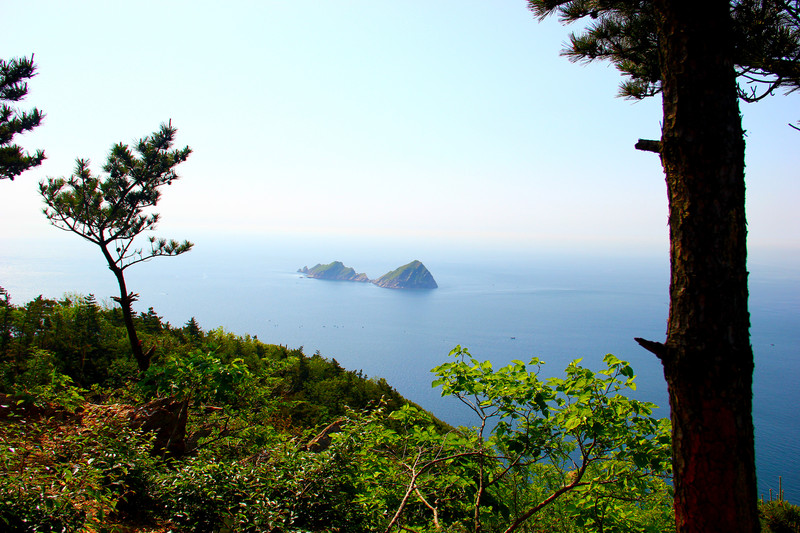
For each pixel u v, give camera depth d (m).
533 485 5.73
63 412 7.28
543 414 4.05
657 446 3.77
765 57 3.60
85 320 13.48
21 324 11.70
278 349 24.16
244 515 4.15
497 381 4.40
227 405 6.96
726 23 2.40
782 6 3.65
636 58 4.84
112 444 4.89
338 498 4.62
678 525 2.45
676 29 2.47
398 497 4.90
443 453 4.88
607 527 4.79
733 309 2.32
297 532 4.08
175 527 4.32
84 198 11.12
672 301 2.51
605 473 4.30
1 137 10.27
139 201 12.01
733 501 2.26
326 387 20.06
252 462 6.04
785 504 13.76
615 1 4.54
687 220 2.41
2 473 3.65
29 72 10.25
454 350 4.62
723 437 2.28
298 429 9.60
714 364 2.29
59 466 4.18
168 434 6.53
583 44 4.84
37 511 3.38
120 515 4.57
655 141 2.69
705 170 2.36
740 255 2.36
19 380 8.94
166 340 16.61
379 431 5.28
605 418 3.77
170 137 12.10
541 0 4.66
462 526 4.50
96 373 11.80
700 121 2.38
